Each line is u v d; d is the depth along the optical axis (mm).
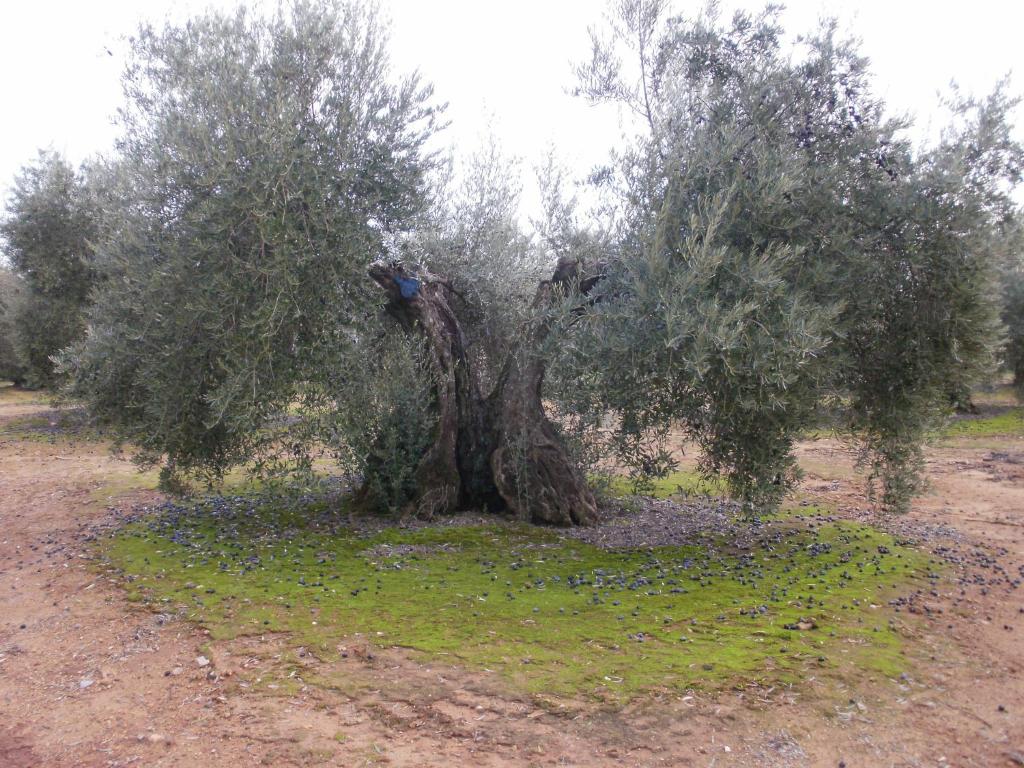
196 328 7887
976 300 7734
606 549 8844
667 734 4594
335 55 8234
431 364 9914
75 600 7281
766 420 7414
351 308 8141
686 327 6383
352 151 8109
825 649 5793
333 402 8789
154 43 8570
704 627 6203
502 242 10375
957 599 7340
